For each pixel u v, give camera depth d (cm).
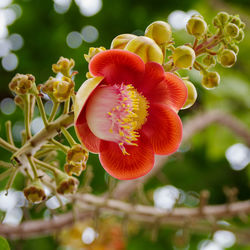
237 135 133
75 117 72
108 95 74
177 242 125
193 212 97
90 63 73
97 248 122
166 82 76
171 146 77
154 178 135
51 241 121
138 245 131
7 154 112
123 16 122
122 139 75
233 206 99
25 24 118
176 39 123
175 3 125
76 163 74
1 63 118
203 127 127
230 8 137
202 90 130
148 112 77
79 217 95
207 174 139
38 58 118
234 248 132
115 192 102
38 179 76
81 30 121
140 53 74
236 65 142
